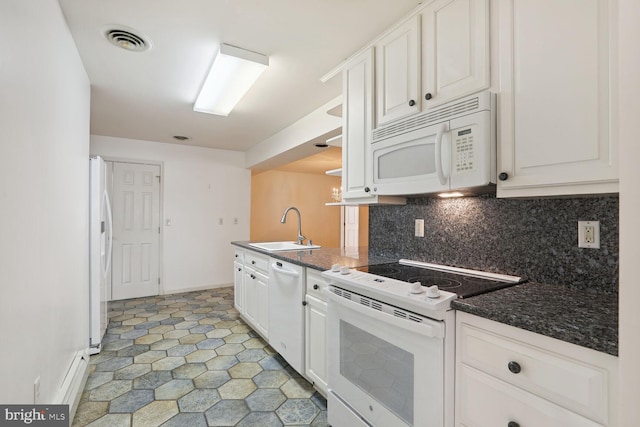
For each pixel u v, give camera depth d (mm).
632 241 602
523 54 1146
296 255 2383
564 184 1055
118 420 1690
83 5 1565
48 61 1395
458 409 1077
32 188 1212
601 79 962
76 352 1937
